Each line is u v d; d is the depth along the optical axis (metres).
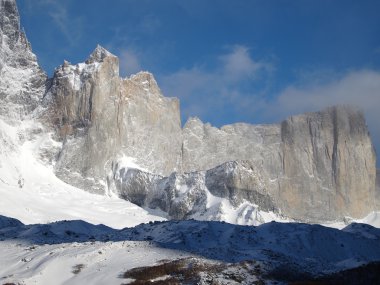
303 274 69.12
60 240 93.69
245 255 81.31
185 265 70.62
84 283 67.62
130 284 65.25
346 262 97.00
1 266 76.94
